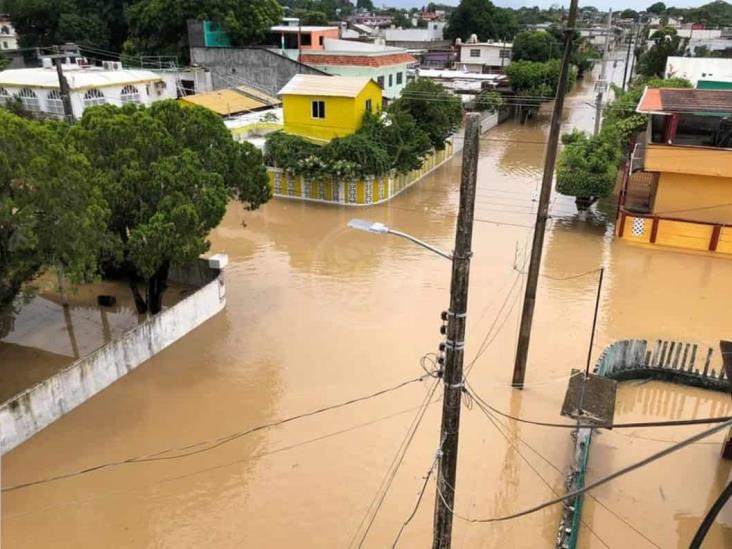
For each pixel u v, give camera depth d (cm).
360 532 1223
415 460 1418
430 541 1199
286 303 2198
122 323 2036
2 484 1333
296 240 2847
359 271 2489
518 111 5784
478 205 3338
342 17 13038
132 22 5753
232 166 2086
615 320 2091
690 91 2898
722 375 1680
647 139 2850
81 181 1455
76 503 1296
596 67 10219
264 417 1568
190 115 2028
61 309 2122
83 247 1449
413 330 1998
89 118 1834
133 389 1678
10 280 1569
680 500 1305
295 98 3441
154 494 1323
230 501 1305
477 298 2233
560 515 1270
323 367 1788
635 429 1538
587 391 1360
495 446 1471
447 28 9325
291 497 1315
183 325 1948
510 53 7188
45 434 1488
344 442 1479
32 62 6197
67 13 6097
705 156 2556
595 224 3027
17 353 1839
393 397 1647
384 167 3241
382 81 4822
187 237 1692
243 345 1906
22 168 1330
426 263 2564
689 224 2656
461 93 5184
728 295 2284
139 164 1744
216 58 5078
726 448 1405
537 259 1532
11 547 1189
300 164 3256
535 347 1909
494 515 1270
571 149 3017
